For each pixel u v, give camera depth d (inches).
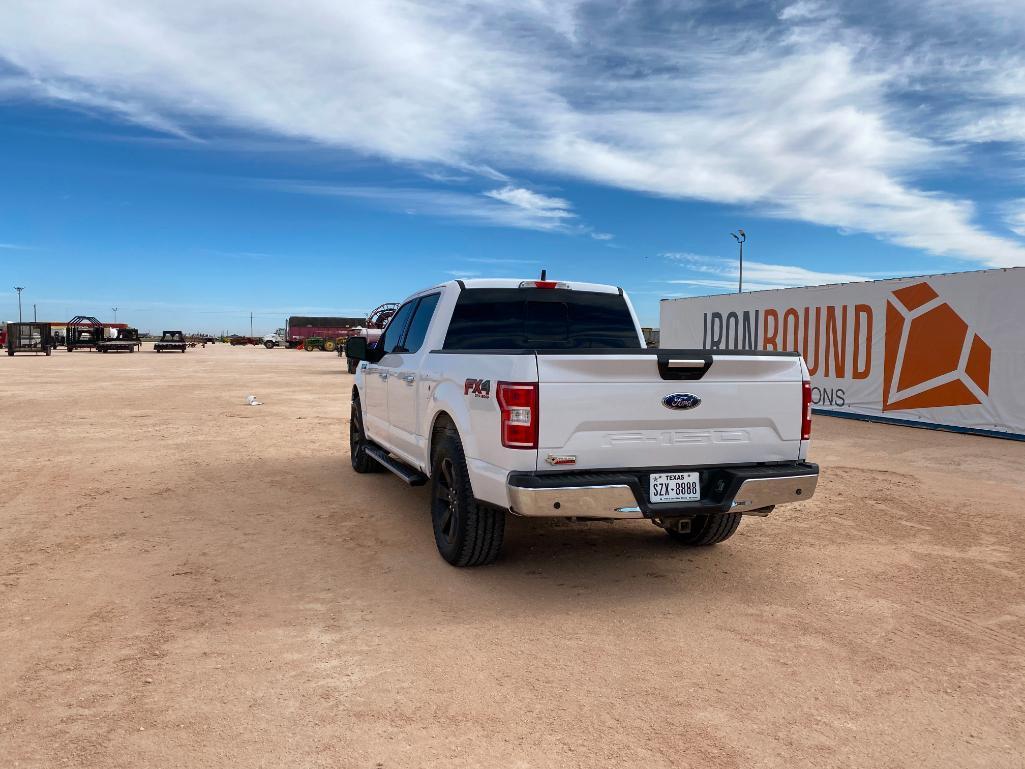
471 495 179.6
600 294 244.4
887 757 105.1
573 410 159.2
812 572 190.1
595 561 197.5
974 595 173.5
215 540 213.0
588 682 127.1
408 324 261.1
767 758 104.3
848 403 560.1
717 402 171.6
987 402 457.7
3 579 177.9
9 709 115.6
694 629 151.5
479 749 105.8
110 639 143.1
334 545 209.0
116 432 442.6
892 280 522.0
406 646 141.2
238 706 117.3
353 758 103.1
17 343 1827.0
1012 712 118.6
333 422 500.1
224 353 2262.6
